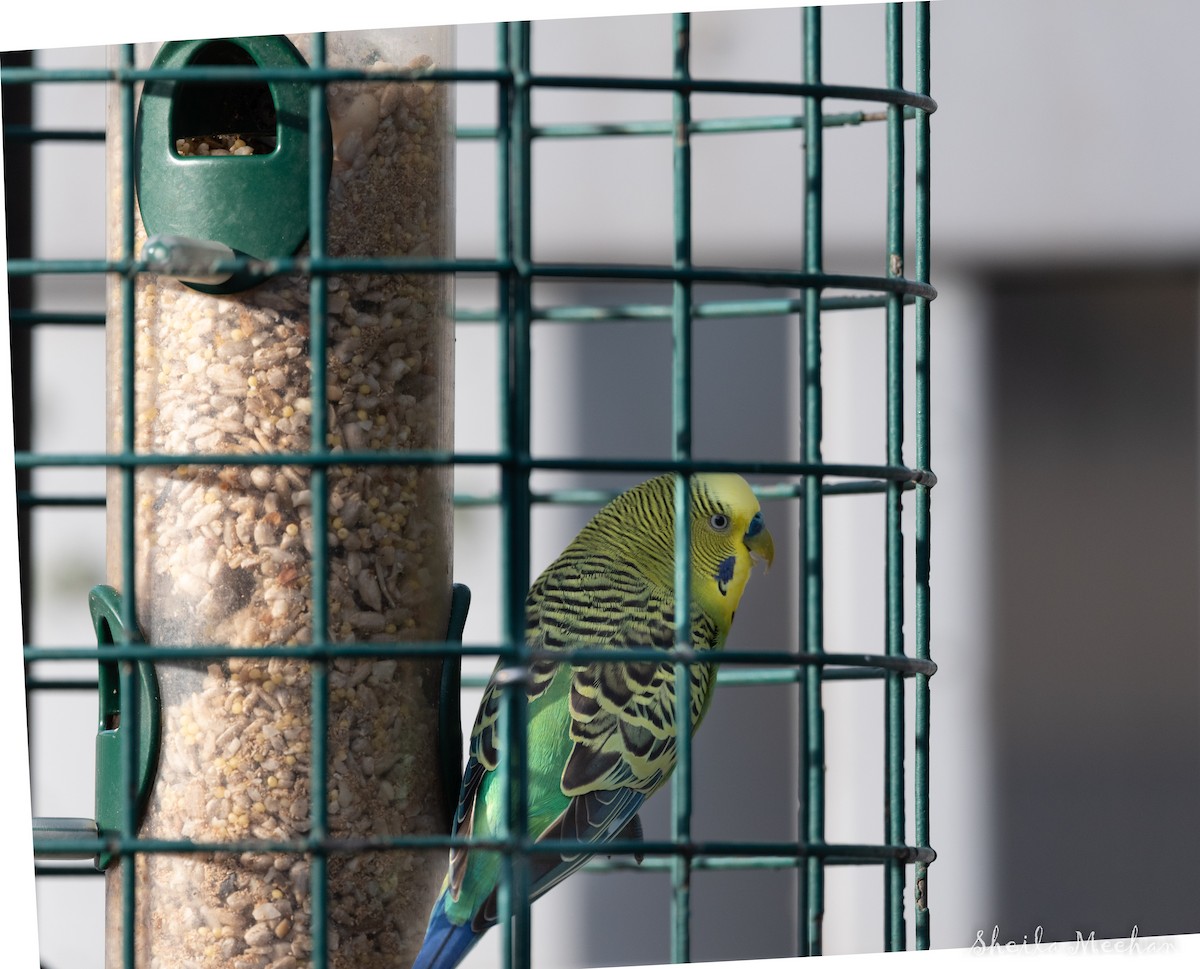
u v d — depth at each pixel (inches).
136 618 270.5
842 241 508.1
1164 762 510.9
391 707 281.7
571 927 499.8
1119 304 521.7
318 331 235.1
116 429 287.6
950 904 505.4
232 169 274.1
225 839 272.4
